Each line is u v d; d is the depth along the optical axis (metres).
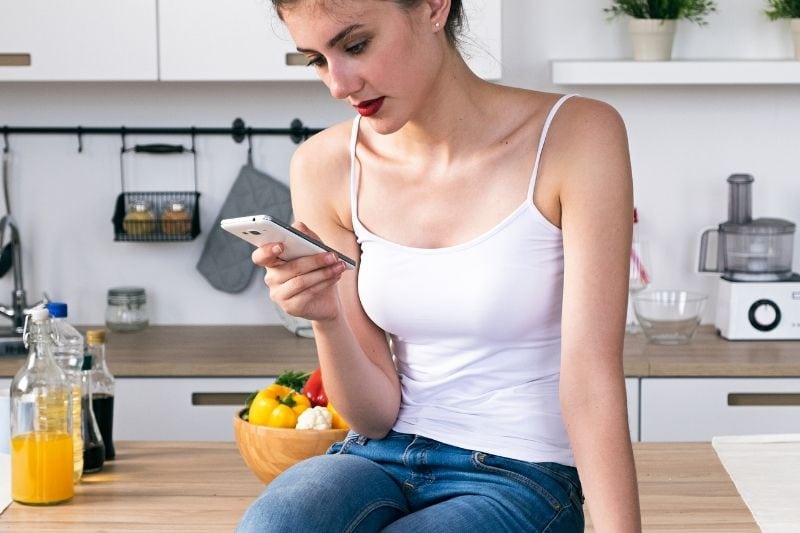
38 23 3.73
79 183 4.18
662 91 4.07
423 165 1.86
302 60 3.73
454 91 1.81
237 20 3.72
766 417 3.53
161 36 3.73
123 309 4.07
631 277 3.94
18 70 3.74
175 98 4.14
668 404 3.52
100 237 4.20
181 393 3.57
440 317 1.81
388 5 1.63
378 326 1.98
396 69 1.67
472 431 1.80
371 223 1.89
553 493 1.73
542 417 1.79
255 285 4.20
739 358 3.56
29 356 2.17
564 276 1.76
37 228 4.20
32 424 2.11
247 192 4.13
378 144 1.93
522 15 4.06
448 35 1.81
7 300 4.19
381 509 1.69
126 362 3.57
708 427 3.53
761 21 4.03
